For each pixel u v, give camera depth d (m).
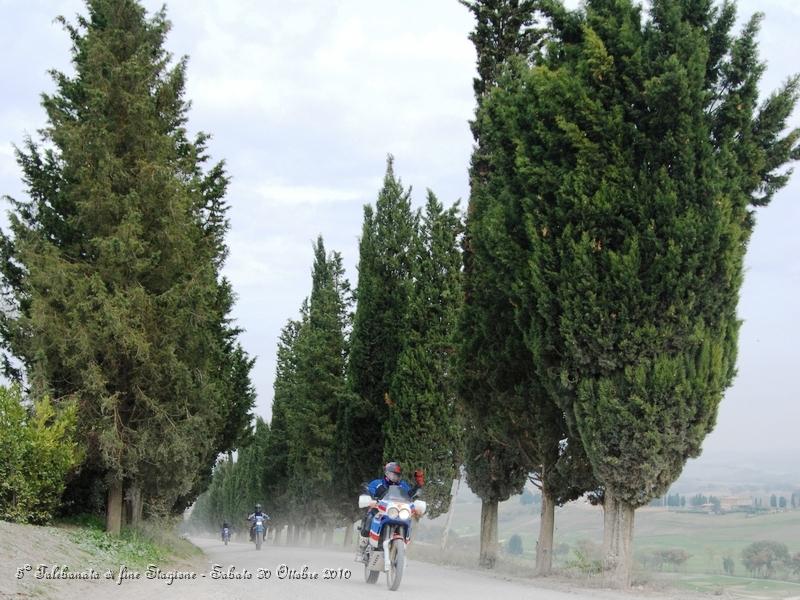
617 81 14.84
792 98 15.15
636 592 13.95
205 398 20.55
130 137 20.03
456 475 29.88
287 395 62.94
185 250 20.53
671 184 14.20
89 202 18.89
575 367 15.12
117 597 9.87
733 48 14.80
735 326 14.87
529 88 16.11
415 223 34.75
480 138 26.50
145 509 26.81
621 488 14.73
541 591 13.29
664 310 14.28
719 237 14.12
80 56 21.14
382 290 34.22
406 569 18.84
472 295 20.64
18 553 11.16
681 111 14.17
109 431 18.16
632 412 14.27
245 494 91.88
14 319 18.64
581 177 14.69
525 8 27.50
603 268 14.55
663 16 14.57
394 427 30.09
